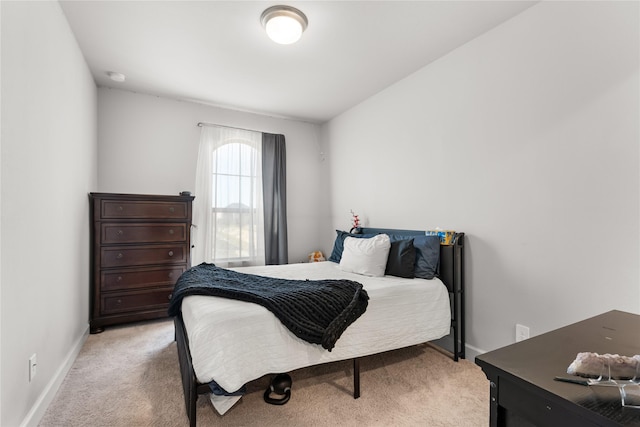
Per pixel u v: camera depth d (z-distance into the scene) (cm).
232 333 146
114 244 288
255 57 267
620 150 161
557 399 64
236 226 388
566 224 182
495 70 222
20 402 139
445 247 242
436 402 175
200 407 170
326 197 440
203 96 353
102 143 327
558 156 186
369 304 193
